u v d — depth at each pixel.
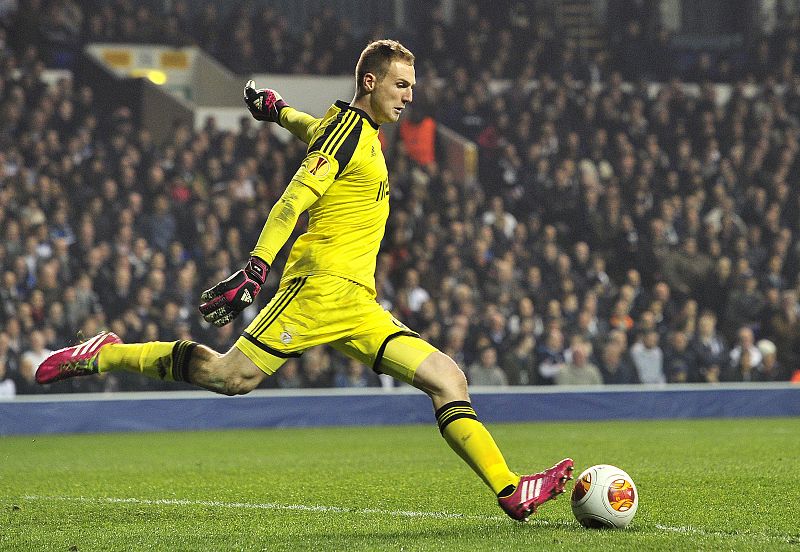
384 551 8.45
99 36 41.97
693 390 30.09
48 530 10.05
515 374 29.81
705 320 32.25
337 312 9.34
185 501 12.31
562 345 31.48
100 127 37.38
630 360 31.25
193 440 23.11
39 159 33.69
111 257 30.39
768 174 39.75
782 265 36.78
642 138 40.47
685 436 22.52
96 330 28.20
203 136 35.88
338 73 43.12
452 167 38.91
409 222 34.09
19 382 26.83
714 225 36.44
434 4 44.72
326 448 20.58
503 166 38.34
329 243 9.37
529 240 35.59
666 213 37.06
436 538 9.09
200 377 9.36
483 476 9.34
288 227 8.93
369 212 9.45
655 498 11.97
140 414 26.42
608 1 48.47
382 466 16.53
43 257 30.31
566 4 48.00
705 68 44.56
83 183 33.28
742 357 31.98
